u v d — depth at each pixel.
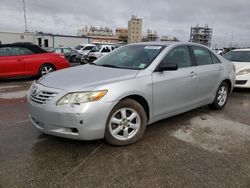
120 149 3.46
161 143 3.69
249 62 8.19
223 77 5.32
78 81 3.37
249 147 3.63
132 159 3.19
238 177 2.84
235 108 5.79
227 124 4.59
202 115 5.12
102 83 3.29
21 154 3.26
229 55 9.12
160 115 4.00
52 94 3.19
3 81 9.47
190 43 4.77
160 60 4.00
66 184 2.65
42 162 3.07
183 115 5.08
